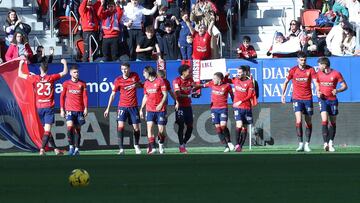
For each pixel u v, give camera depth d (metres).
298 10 82.62
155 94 61.44
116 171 39.31
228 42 78.62
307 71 60.91
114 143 66.88
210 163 43.91
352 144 67.31
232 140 67.44
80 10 71.69
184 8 75.44
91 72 66.56
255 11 81.88
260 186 31.23
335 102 60.97
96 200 27.50
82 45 73.56
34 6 80.31
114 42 70.69
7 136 65.06
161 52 71.75
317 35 75.38
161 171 38.88
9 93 64.88
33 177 36.75
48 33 78.25
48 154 62.34
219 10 78.75
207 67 67.69
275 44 71.75
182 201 26.89
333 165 41.19
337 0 76.75
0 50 71.25
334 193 28.72
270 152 57.53
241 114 62.62
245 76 62.72
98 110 66.62
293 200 26.81
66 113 61.53
